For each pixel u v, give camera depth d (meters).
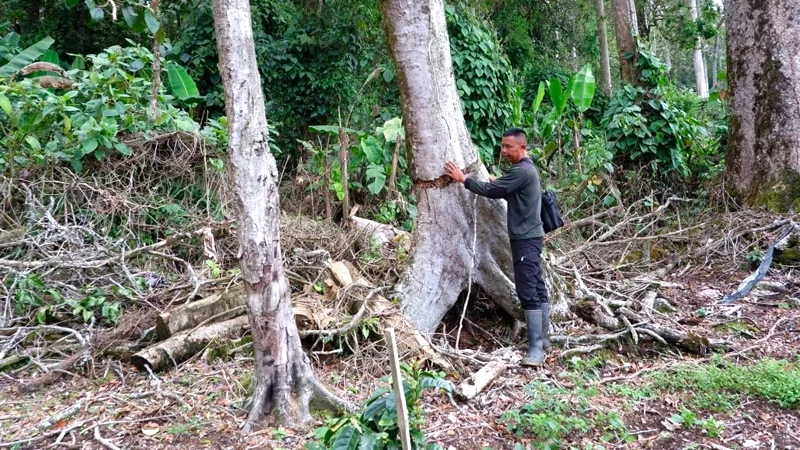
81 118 6.56
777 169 7.64
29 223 5.89
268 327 3.33
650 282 6.14
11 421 3.51
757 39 7.78
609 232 6.96
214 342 4.35
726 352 4.49
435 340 4.59
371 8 11.83
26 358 4.46
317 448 2.66
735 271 6.57
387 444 2.46
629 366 4.33
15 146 6.25
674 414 3.50
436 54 4.50
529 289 4.23
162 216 6.50
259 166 3.26
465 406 3.61
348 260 5.64
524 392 3.76
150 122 6.97
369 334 4.38
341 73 11.16
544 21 19.38
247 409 3.46
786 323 5.09
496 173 9.16
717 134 10.52
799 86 7.56
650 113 9.55
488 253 4.72
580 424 3.28
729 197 8.15
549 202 4.45
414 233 4.77
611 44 22.56
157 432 3.30
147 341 4.50
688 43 15.52
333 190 7.51
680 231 7.02
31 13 13.05
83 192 6.24
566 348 4.55
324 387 3.56
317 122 11.47
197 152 6.96
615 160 9.59
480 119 9.59
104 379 4.10
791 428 3.35
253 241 3.27
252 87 3.22
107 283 5.41
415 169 4.64
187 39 10.88
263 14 11.67
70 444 3.19
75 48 13.12
